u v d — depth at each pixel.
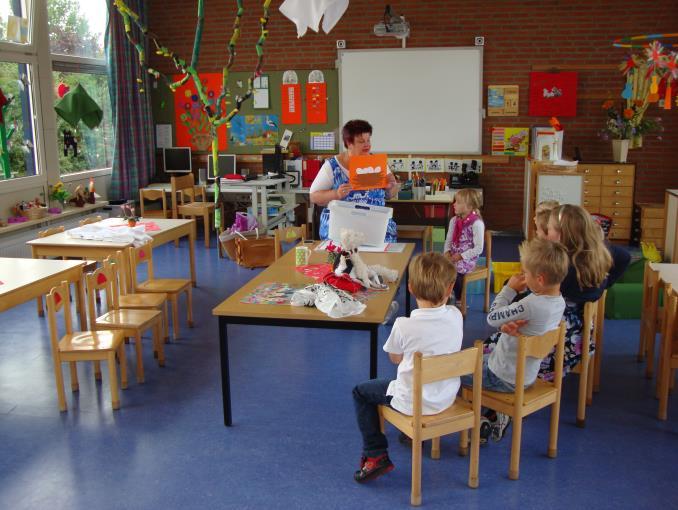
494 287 5.71
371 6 8.39
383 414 2.85
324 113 8.74
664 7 7.91
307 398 3.79
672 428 3.42
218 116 3.18
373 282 3.46
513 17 8.17
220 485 2.92
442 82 8.41
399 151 8.67
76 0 7.98
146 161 8.87
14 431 3.43
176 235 5.63
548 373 3.27
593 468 3.04
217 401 3.77
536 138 7.89
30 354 4.52
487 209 8.67
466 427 2.76
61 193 7.36
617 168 7.78
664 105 6.80
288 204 8.20
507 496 2.81
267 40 8.69
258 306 3.21
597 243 3.23
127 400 3.79
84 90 7.56
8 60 6.75
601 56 8.10
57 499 2.83
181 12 8.77
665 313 3.49
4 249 6.23
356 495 2.83
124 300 4.44
